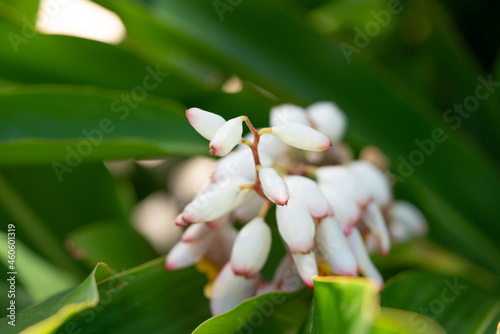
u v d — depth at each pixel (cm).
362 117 75
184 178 88
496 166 79
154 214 89
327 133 65
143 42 76
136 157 68
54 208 77
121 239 77
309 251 59
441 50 78
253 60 75
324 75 75
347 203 62
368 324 55
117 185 78
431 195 74
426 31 83
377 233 64
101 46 71
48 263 77
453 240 75
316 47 75
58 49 71
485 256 74
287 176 62
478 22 82
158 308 62
